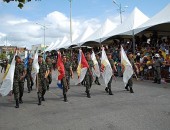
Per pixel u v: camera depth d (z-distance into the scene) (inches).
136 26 738.2
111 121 260.5
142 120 258.8
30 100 413.4
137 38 803.4
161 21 617.9
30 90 518.6
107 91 456.1
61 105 358.9
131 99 376.2
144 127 235.1
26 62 504.7
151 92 430.3
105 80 433.1
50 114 305.9
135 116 275.6
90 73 423.5
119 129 232.8
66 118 282.2
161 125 239.3
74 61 985.5
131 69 443.2
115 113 293.3
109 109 315.9
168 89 454.3
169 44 653.9
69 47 1293.1
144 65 619.2
